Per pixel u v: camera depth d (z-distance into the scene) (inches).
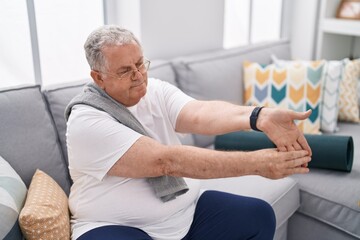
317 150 68.2
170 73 77.8
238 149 72.1
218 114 50.8
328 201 63.9
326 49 113.4
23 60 69.4
